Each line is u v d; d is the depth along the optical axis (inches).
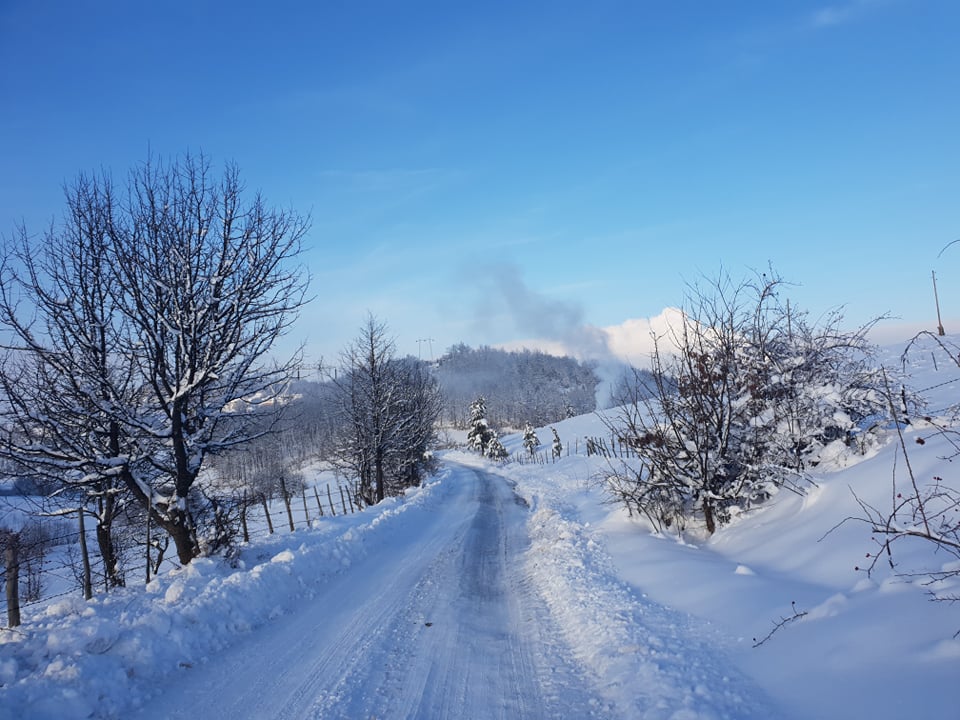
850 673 148.8
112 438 377.7
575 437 1959.9
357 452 1053.2
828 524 262.8
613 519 473.7
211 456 461.4
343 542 448.8
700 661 188.1
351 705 187.3
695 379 366.3
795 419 350.0
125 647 213.2
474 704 189.3
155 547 460.8
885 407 322.7
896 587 177.8
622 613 252.8
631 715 167.8
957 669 130.8
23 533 446.3
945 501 215.8
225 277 385.4
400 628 268.5
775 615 202.2
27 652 204.1
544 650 239.8
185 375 370.6
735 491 356.8
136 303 358.0
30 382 355.6
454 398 5733.3
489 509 797.2
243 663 227.3
